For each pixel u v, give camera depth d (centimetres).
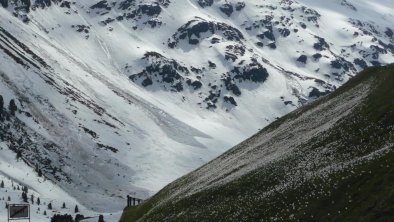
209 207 7406
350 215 4616
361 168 5200
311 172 6288
